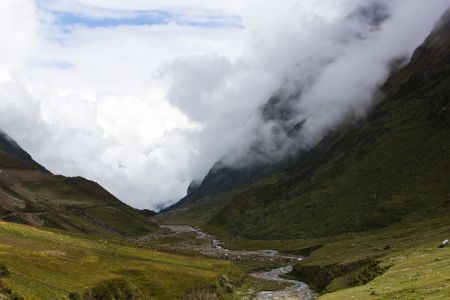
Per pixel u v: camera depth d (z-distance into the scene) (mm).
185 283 98688
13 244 94062
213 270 119250
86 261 94062
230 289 109750
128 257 110750
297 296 109625
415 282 60156
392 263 90188
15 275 70812
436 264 72688
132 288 85938
